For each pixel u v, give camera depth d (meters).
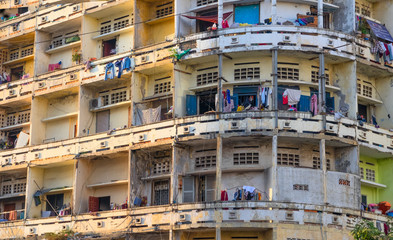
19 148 57.28
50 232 51.91
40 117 58.44
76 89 55.94
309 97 48.25
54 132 58.06
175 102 48.97
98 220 50.28
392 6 53.03
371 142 48.88
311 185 45.91
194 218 45.66
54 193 56.53
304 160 47.78
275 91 46.38
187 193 48.31
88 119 55.09
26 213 55.38
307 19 49.56
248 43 47.31
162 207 47.22
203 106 49.78
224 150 48.09
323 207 45.25
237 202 44.72
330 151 48.84
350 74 48.94
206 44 48.38
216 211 44.97
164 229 46.72
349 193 46.94
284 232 44.16
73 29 58.94
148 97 51.69
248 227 44.38
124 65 52.09
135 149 49.94
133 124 50.81
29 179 56.16
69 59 58.84
